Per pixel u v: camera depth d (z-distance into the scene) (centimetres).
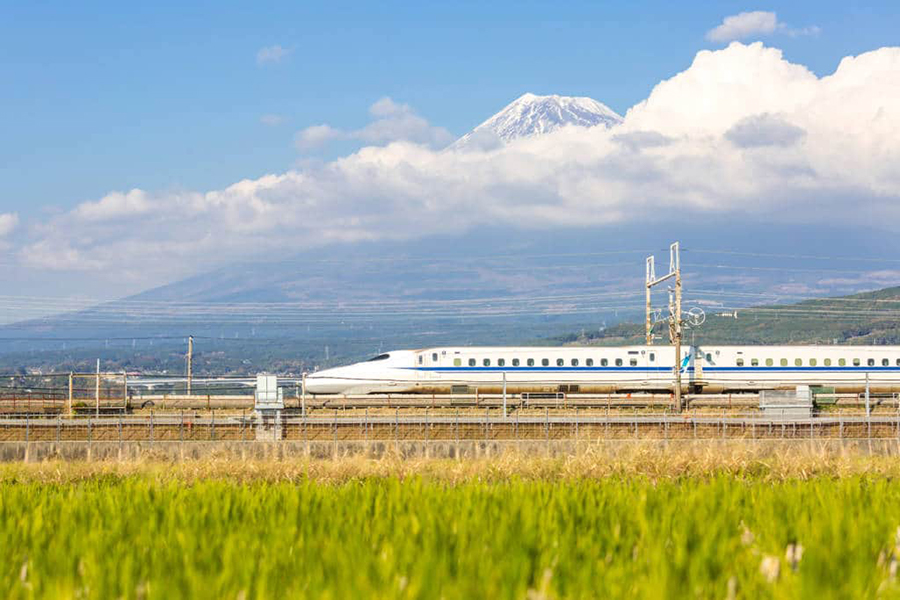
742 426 7300
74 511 2503
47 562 1864
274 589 1670
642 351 10200
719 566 1791
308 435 7306
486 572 1692
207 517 2369
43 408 8800
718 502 2495
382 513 2428
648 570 1764
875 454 6303
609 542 2020
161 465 4984
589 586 1659
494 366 10056
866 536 2011
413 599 1538
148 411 8794
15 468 4934
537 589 1670
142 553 1956
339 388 9969
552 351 10144
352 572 1686
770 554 1856
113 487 3503
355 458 4875
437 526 2120
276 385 7462
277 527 2200
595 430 7312
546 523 2184
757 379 10250
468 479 4200
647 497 2534
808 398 8288
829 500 2508
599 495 2700
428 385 9988
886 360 10356
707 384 10200
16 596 1677
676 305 9594
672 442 5975
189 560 1839
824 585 1603
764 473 4278
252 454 6169
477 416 7881
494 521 2225
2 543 2075
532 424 7350
